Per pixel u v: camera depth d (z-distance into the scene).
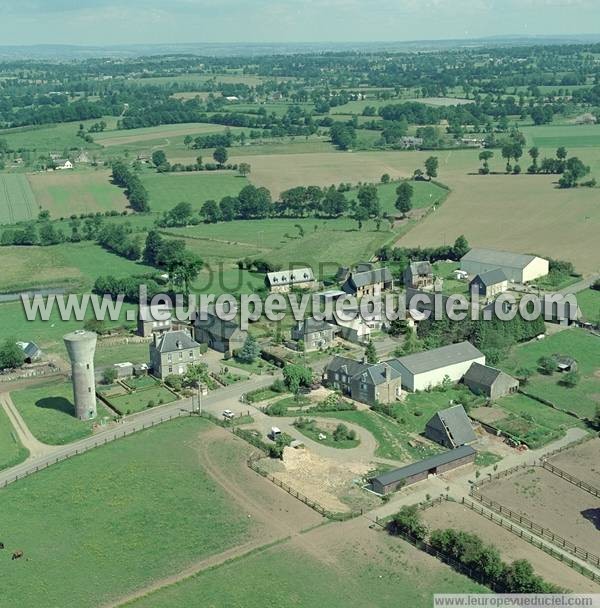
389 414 172.38
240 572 116.81
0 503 137.00
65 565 119.12
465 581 114.12
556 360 196.75
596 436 160.88
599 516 131.50
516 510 133.38
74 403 173.62
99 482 143.88
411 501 136.62
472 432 159.38
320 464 150.62
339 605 109.12
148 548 123.38
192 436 162.75
